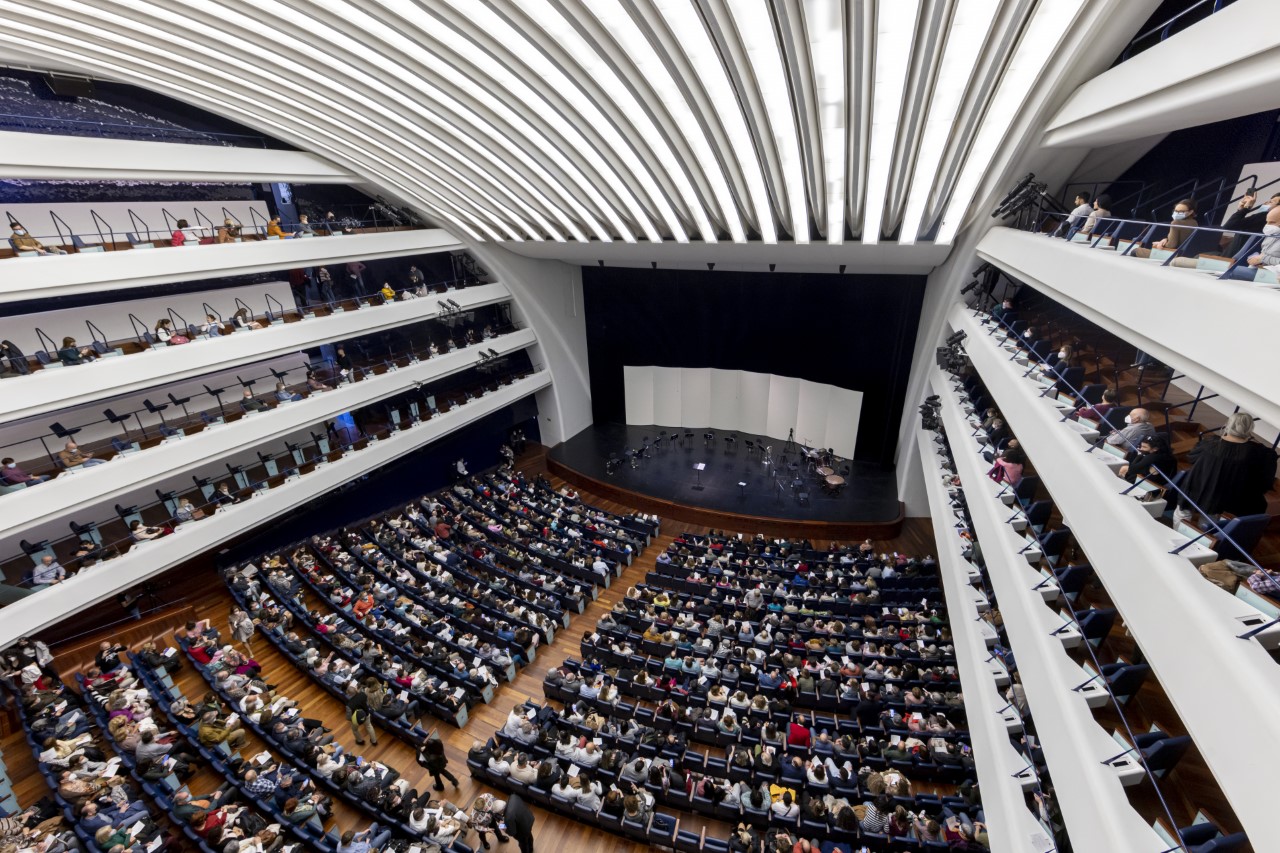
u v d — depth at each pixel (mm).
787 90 8289
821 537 18391
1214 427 6102
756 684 11062
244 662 12047
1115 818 4211
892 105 8109
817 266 18812
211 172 13141
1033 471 8953
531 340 23250
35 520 10805
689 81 8312
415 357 18891
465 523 18172
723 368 24938
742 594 14102
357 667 11859
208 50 9727
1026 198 9625
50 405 11039
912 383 18672
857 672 11000
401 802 8820
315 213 18312
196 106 13547
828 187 11492
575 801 9031
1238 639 3357
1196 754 4852
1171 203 8648
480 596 14203
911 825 8164
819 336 22125
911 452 18266
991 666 7871
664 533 19297
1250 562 3740
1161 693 5336
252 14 8367
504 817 8883
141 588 14250
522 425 26594
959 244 13703
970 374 12602
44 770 9117
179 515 13211
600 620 13656
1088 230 6844
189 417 15781
